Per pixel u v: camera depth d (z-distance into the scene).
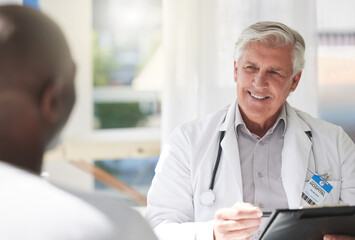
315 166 1.57
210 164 1.53
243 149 1.56
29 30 0.57
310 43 2.65
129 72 3.15
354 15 2.89
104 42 3.08
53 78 0.59
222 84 2.63
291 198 1.49
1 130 0.56
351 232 1.23
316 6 2.69
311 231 1.17
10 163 0.57
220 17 2.62
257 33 1.52
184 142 1.58
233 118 1.57
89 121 2.86
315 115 2.64
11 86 0.56
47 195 0.53
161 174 1.56
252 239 1.45
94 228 0.52
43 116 0.59
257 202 1.51
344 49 2.91
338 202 1.57
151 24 3.14
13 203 0.51
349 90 2.93
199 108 2.62
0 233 0.49
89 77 2.87
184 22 2.60
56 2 2.78
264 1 2.66
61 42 0.60
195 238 1.34
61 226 0.50
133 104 3.20
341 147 1.61
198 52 2.62
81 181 2.89
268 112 1.53
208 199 1.48
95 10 3.03
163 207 1.52
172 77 2.60
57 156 2.72
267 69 1.51
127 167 3.02
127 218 0.56
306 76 2.64
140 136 2.89
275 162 1.56
